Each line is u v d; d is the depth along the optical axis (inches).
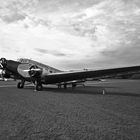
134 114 232.8
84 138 141.0
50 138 140.0
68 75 557.9
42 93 488.7
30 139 137.3
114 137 144.3
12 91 518.0
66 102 328.5
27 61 637.3
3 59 627.8
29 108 259.6
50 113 229.8
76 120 197.0
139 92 581.6
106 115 224.8
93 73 527.8
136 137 145.0
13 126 169.9
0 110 240.2
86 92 569.3
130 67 450.0
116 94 509.0
